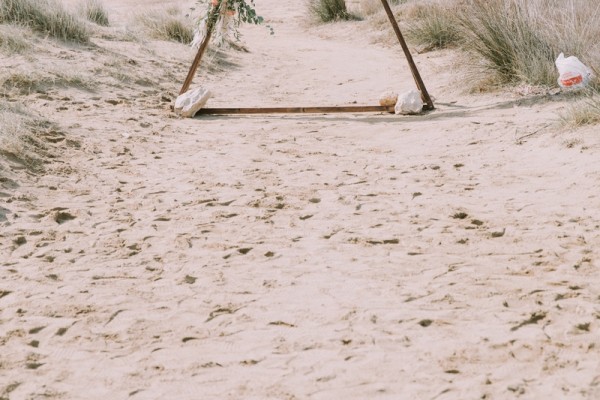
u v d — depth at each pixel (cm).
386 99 880
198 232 511
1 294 423
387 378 326
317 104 980
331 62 1337
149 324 386
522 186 589
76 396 323
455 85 998
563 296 397
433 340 357
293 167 667
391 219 529
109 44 1165
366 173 646
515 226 504
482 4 1020
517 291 405
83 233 514
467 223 516
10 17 1073
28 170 625
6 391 327
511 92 906
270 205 564
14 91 853
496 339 354
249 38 1712
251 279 437
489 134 740
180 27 1378
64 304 409
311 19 1952
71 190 598
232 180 629
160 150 722
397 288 416
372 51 1442
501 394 308
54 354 359
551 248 464
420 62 1249
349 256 465
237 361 347
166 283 434
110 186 613
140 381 333
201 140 768
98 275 446
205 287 427
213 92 1052
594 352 339
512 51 941
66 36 1091
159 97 964
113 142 732
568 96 828
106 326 385
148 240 501
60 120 775
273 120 870
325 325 378
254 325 381
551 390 310
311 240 494
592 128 687
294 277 438
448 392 312
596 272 427
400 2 1845
